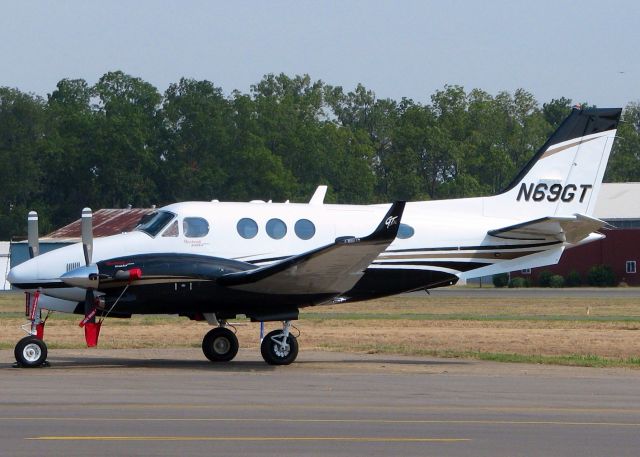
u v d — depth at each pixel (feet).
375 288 204.95
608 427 116.67
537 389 151.84
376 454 100.58
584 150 222.07
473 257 209.87
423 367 187.01
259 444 104.68
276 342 188.34
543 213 220.23
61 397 138.41
